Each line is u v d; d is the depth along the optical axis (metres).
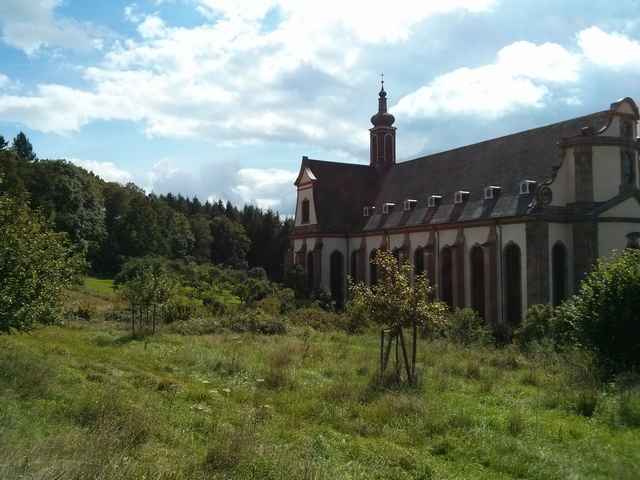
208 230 119.94
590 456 11.23
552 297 40.44
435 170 56.94
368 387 17.33
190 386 17.05
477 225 45.88
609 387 17.42
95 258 94.31
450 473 10.20
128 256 95.25
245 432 10.79
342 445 11.44
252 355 24.91
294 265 62.09
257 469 9.23
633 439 12.50
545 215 40.25
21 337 25.89
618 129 41.00
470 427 13.20
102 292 62.66
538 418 14.27
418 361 24.39
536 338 30.39
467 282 47.03
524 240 41.41
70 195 80.62
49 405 12.55
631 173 41.44
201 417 12.77
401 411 14.38
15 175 71.50
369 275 60.41
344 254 63.75
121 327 37.84
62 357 20.84
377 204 63.22
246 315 40.56
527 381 20.00
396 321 19.59
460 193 49.19
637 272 20.67
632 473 10.16
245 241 125.56
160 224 107.00
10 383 13.70
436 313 20.22
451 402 16.03
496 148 50.12
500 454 11.23
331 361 23.61
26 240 17.62
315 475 9.11
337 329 40.59
